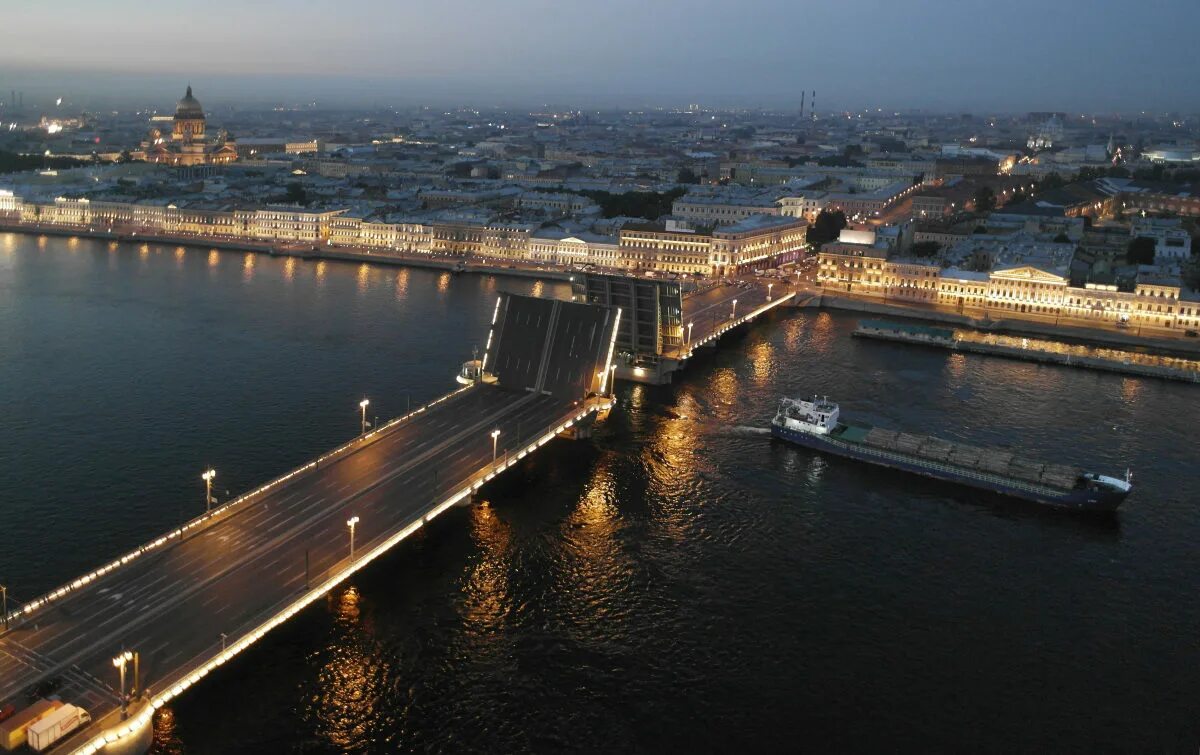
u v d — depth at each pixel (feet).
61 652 453.99
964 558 634.84
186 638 467.11
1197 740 467.93
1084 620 565.12
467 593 570.87
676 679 501.15
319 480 653.71
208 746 438.40
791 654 524.11
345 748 444.55
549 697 484.33
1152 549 654.12
